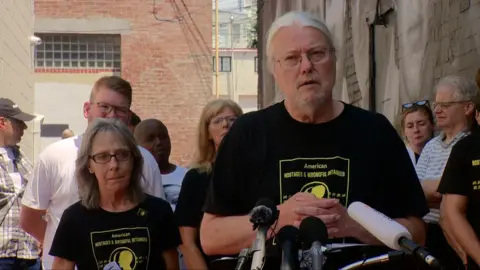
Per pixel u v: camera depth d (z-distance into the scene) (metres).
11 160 6.25
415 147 5.64
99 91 4.64
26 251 6.11
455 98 4.85
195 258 4.44
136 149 3.97
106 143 3.88
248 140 3.03
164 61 22.56
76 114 22.69
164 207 4.03
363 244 2.74
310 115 2.94
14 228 6.09
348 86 9.64
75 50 22.66
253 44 23.72
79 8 22.31
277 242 2.40
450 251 4.78
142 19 22.50
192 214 4.50
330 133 2.96
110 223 3.89
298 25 2.96
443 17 6.48
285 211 2.74
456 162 4.14
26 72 14.65
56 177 4.40
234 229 2.94
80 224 3.88
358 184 2.91
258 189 2.97
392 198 2.96
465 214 4.13
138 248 3.89
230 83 42.81
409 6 7.32
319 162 2.93
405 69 7.46
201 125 4.71
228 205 3.04
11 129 6.38
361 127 2.98
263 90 16.48
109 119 4.03
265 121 3.04
